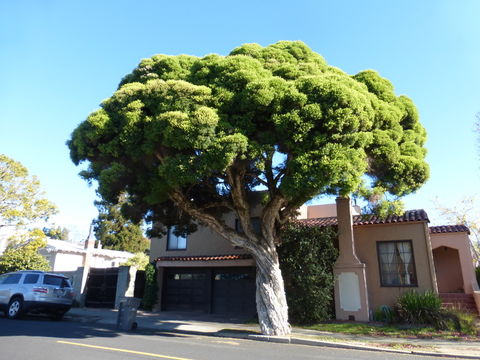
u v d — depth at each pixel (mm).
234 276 17672
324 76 10656
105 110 11227
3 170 21203
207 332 11812
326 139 9539
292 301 13688
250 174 12242
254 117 10289
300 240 14203
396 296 14383
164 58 12305
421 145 13289
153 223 16031
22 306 13891
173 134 9516
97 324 13805
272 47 12703
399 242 15039
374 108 11195
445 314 12289
